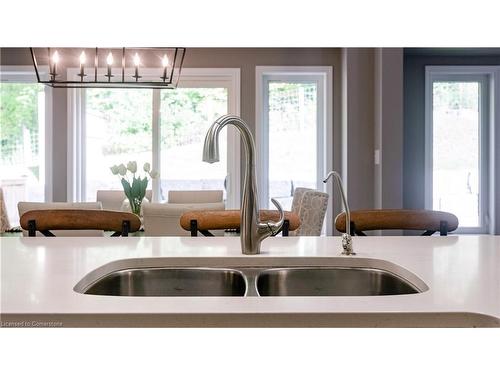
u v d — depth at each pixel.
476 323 0.85
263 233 1.43
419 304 0.89
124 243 1.66
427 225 2.03
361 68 5.05
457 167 6.05
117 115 5.66
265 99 5.73
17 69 5.50
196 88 5.62
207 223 2.09
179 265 1.41
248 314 0.85
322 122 5.72
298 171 5.76
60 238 1.78
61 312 0.85
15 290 1.00
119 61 5.55
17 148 5.64
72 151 5.56
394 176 4.68
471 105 6.02
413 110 5.95
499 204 5.93
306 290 1.41
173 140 5.68
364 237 1.82
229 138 5.63
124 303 0.90
